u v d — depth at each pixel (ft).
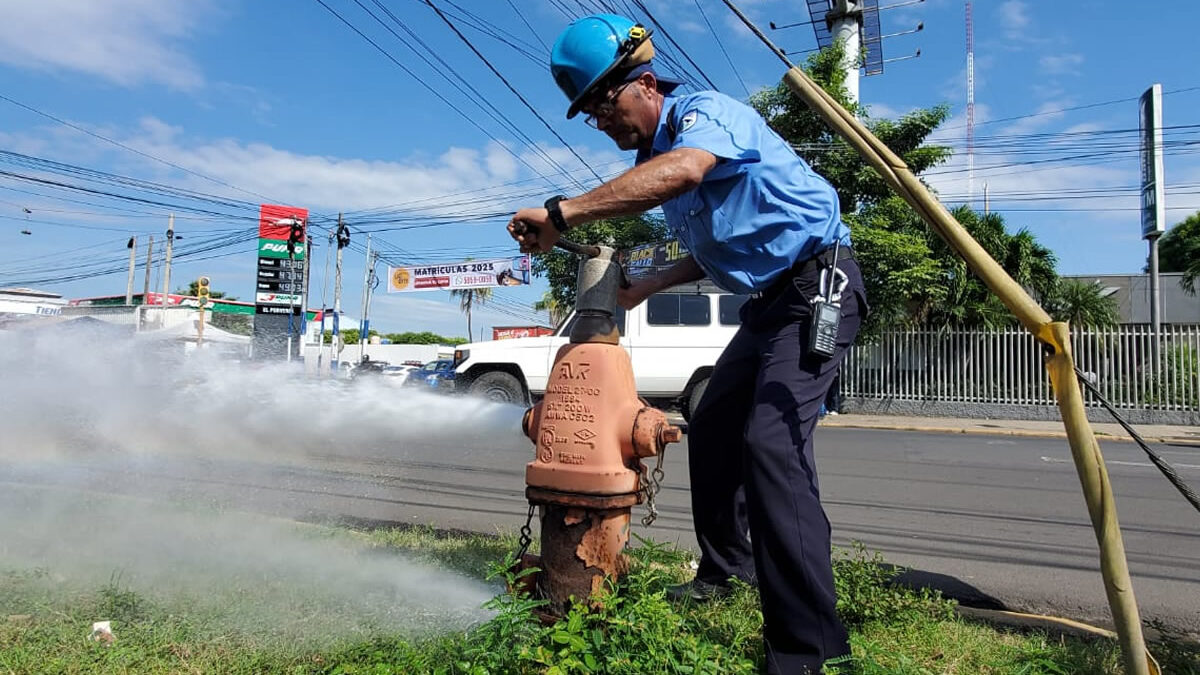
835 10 50.78
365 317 122.21
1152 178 49.06
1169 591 11.41
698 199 6.88
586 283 6.85
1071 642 8.03
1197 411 46.91
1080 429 5.04
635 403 6.64
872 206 50.16
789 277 7.13
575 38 6.87
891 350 52.75
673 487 19.12
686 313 36.40
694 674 5.72
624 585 6.55
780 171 6.82
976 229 50.03
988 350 50.80
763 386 6.89
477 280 97.45
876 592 8.38
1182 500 19.30
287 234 95.20
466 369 35.78
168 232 110.22
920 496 19.24
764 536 6.44
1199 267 66.08
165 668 6.54
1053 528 15.64
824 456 27.73
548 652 5.80
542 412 6.85
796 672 6.27
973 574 12.00
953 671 7.04
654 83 6.96
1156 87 48.80
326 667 6.53
